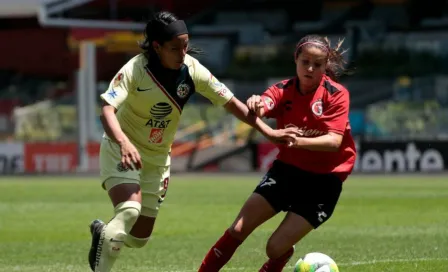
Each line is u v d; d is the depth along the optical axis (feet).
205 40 489.67
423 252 122.72
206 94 83.66
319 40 79.00
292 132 78.18
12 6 447.83
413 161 391.65
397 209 204.23
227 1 483.92
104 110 77.46
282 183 81.56
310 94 80.43
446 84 455.22
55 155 420.36
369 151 395.96
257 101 80.28
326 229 159.74
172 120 83.41
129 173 80.94
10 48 475.31
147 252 127.75
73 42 436.35
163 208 210.38
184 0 447.83
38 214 197.26
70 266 112.47
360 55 481.87
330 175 81.51
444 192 261.85
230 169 426.10
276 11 491.31
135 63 80.18
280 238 80.33
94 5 428.15
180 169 429.38
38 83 519.60
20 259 120.78
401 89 460.96
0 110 490.08
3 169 423.23
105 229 78.48
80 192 271.49
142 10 432.25
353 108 458.09
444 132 412.98
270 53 495.00
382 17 483.92
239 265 111.34
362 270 103.45
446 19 478.18
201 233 156.46
